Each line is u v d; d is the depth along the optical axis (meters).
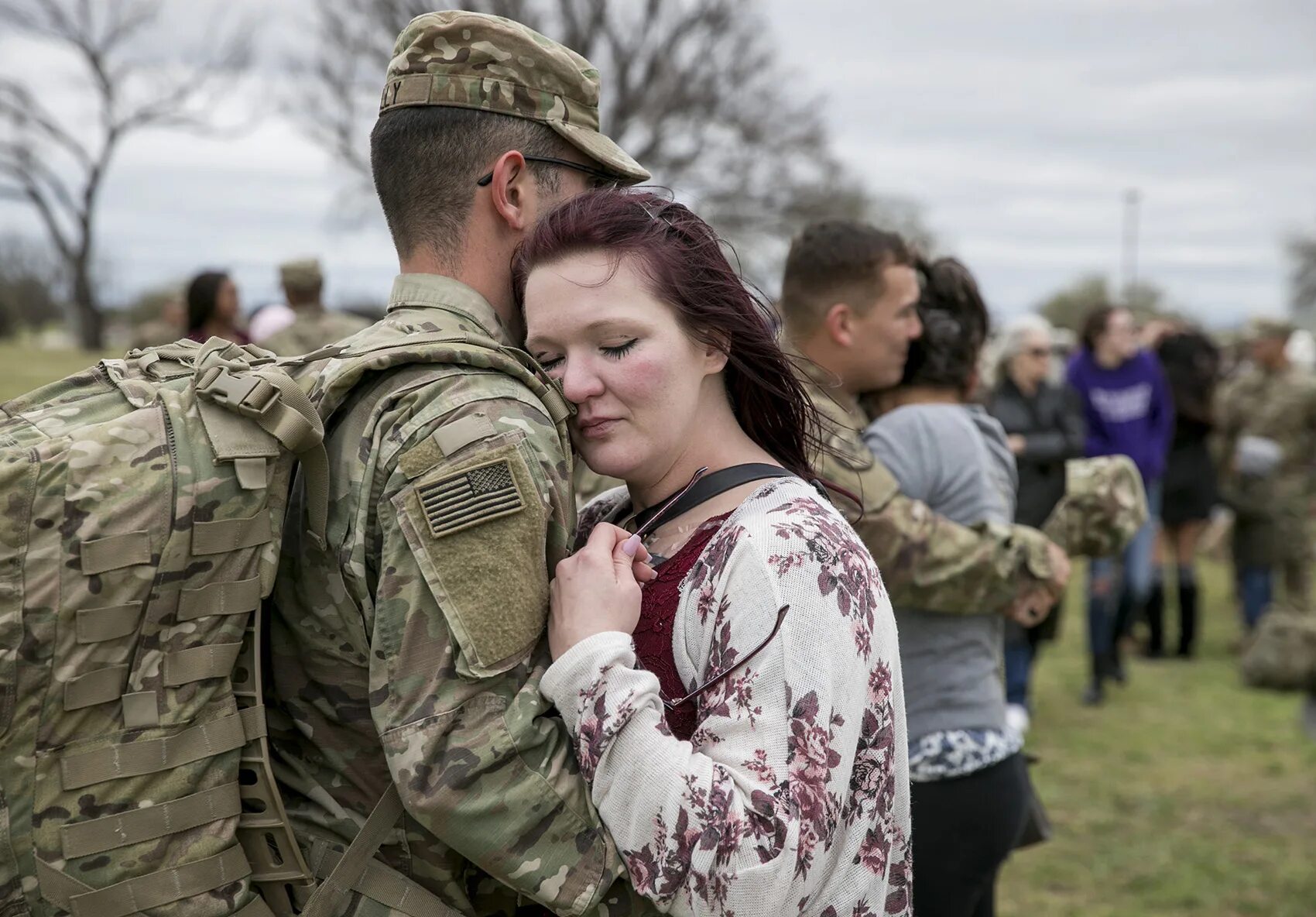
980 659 2.12
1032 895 3.55
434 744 1.16
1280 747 4.95
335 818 1.27
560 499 1.26
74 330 31.56
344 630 1.25
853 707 1.19
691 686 1.22
